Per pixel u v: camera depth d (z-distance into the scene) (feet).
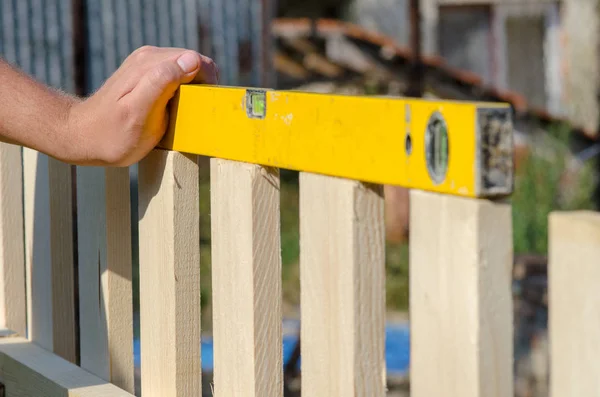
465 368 4.06
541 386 23.80
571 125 49.37
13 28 36.22
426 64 46.55
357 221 4.74
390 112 4.34
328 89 48.08
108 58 38.04
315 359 5.08
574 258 3.72
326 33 46.96
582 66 56.29
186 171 6.23
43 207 7.86
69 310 7.62
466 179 3.92
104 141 6.01
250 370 5.67
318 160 4.87
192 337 6.36
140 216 6.67
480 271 3.96
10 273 8.27
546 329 23.75
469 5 56.75
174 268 6.24
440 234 4.16
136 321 25.27
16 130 6.19
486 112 3.85
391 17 56.49
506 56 56.75
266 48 43.62
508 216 3.98
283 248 42.06
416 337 4.35
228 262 5.84
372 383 4.84
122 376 7.12
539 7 56.75
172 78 5.91
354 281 4.75
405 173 4.27
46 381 7.15
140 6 39.14
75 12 36.65
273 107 5.21
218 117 5.71
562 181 47.85
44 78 36.70
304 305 5.15
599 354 3.61
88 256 7.22
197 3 41.19
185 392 6.35
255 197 5.54
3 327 8.33
